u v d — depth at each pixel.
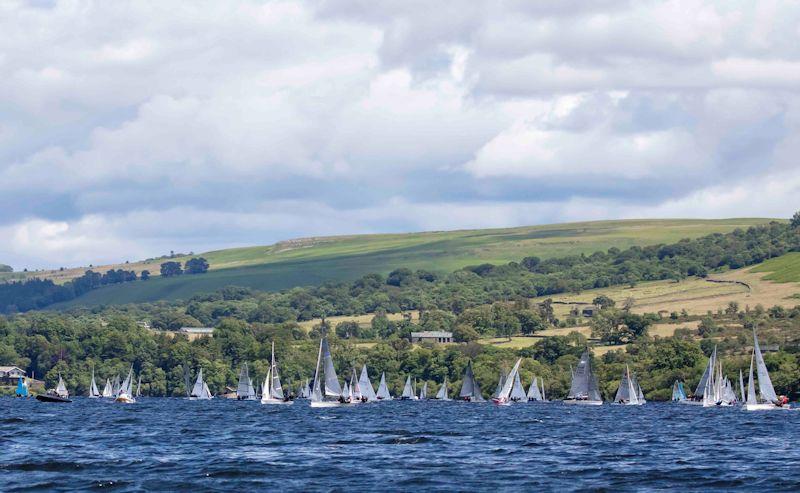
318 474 85.38
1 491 76.94
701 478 83.75
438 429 141.75
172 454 102.06
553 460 96.94
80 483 80.38
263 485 79.69
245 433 132.38
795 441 120.62
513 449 108.19
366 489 78.00
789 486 79.50
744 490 78.06
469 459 97.31
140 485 79.44
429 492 76.88
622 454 103.31
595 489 78.44
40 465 89.69
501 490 77.81
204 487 78.69
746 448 110.69
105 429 139.50
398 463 93.38
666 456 101.25
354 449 107.44
